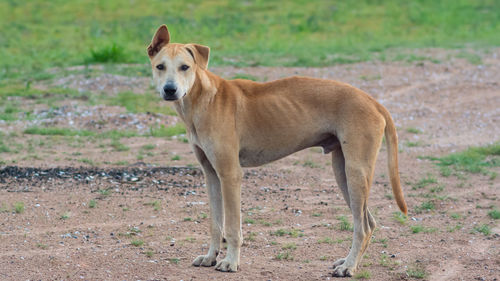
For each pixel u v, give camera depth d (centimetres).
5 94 1748
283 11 3584
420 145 1373
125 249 712
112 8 3553
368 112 627
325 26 3189
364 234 636
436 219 855
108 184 989
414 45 2656
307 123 641
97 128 1455
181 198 930
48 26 3108
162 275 631
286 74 2053
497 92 1923
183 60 608
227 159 629
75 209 859
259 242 752
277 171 1123
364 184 624
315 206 912
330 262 682
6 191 928
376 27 3203
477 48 2581
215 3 3756
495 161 1195
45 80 1947
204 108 627
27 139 1334
